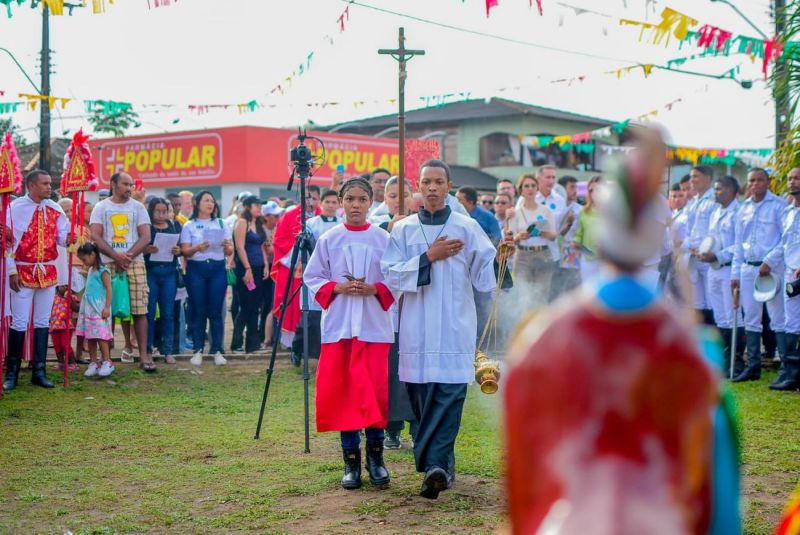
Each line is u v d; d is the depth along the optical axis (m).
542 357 1.70
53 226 9.87
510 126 38.22
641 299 1.68
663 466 1.69
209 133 29.86
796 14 10.77
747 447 7.07
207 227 11.53
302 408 8.97
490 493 5.89
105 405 9.05
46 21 21.89
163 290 11.39
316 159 7.68
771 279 9.89
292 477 6.38
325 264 6.25
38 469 6.66
